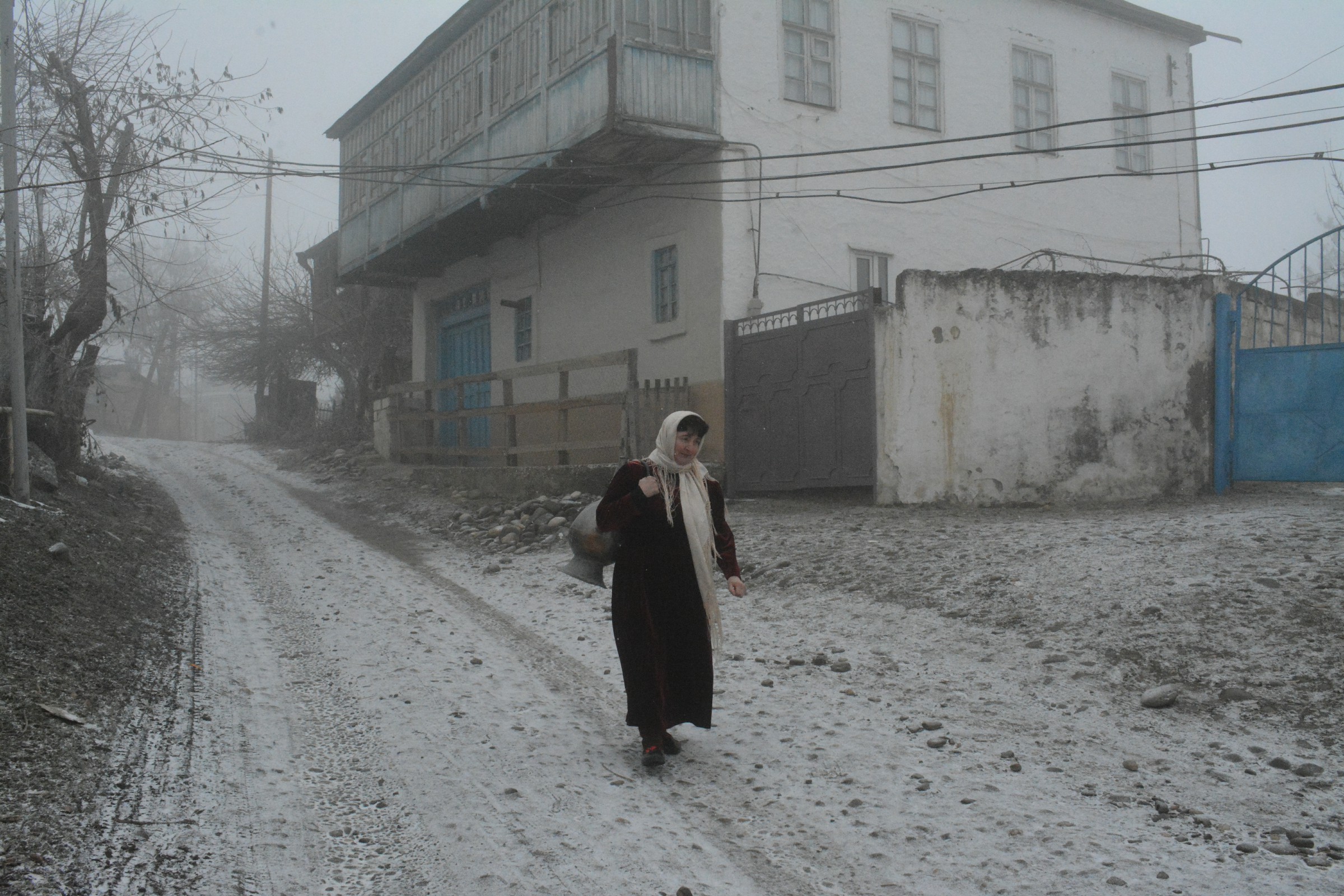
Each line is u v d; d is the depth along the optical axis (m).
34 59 10.62
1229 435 9.90
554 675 5.91
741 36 12.55
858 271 13.45
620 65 11.67
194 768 4.20
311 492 15.97
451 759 4.49
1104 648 5.41
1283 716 4.41
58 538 7.58
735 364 12.09
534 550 10.20
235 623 7.05
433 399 17.23
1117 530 7.57
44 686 4.78
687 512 4.53
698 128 12.13
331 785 4.16
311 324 28.22
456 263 19.45
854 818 3.79
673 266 13.29
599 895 3.22
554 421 15.92
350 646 6.55
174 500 14.53
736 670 5.88
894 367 10.05
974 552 7.48
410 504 13.75
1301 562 6.06
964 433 9.97
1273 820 3.57
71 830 3.41
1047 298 10.06
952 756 4.37
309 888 3.23
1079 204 15.67
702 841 3.63
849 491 11.17
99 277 11.67
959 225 14.38
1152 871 3.23
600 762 4.46
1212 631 5.32
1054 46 15.55
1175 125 16.88
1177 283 10.09
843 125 13.33
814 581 7.62
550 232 16.03
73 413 11.76
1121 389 10.07
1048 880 3.22
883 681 5.45
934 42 14.34
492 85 14.76
